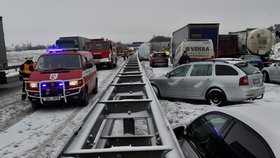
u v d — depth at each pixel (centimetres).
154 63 3069
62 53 1095
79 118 838
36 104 982
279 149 220
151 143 278
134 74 777
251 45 2478
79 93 972
